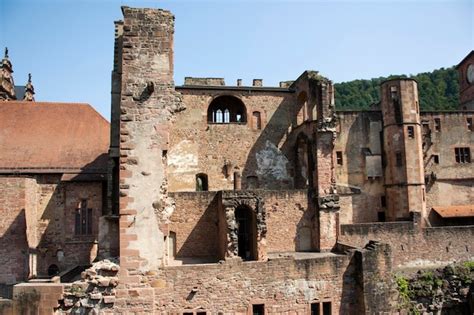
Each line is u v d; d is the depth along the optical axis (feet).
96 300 65.92
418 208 153.48
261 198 99.96
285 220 114.11
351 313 84.74
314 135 120.26
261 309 78.18
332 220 115.24
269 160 138.21
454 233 131.34
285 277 80.23
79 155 119.65
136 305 66.49
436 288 109.40
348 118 163.84
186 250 105.40
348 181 160.35
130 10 71.51
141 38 71.31
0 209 102.17
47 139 122.31
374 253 85.20
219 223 104.37
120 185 68.08
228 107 142.61
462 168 171.22
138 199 68.23
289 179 138.82
